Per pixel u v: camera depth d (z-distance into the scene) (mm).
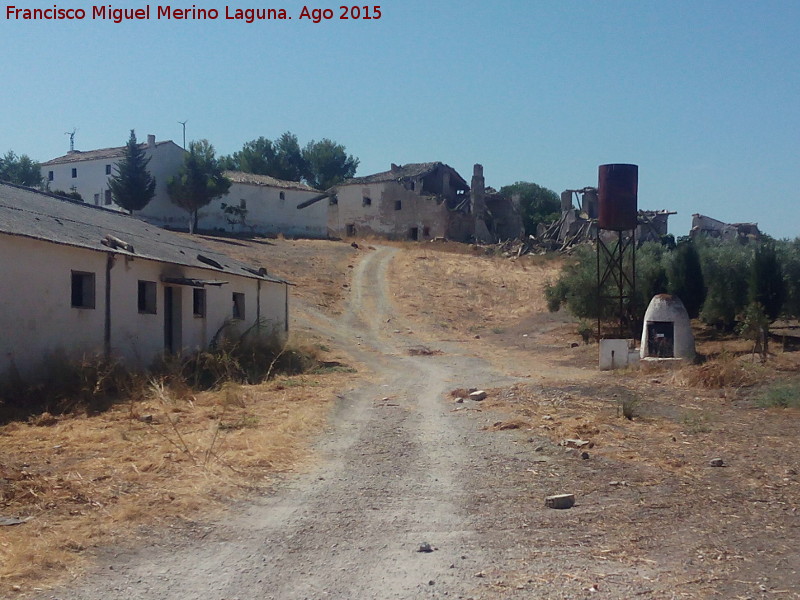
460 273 47000
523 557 5855
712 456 9539
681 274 26969
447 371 22266
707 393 15156
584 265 30562
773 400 13680
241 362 20031
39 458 9539
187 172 53250
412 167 69938
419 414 13648
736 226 69750
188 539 6402
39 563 5719
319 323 33969
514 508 7301
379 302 39625
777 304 23188
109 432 11227
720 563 5629
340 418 13242
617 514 7023
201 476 8477
